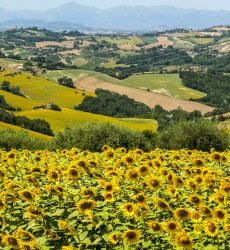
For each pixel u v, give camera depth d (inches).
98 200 450.0
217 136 1583.4
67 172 466.3
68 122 5585.6
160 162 585.3
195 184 487.5
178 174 571.8
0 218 393.4
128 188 475.2
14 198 426.9
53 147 1685.5
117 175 494.6
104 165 610.9
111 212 410.3
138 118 7150.6
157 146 1684.3
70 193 437.7
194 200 432.1
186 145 1605.6
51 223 394.6
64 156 743.1
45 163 642.2
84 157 674.2
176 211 391.2
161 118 7185.0
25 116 5398.6
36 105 7303.2
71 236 372.2
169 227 364.8
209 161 701.3
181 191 489.4
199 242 367.9
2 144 1734.7
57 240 373.7
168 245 363.3
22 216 414.6
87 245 358.0
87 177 503.5
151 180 458.9
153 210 428.5
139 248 361.1
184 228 390.9
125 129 1686.8
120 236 360.5
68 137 1692.9
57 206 422.9
